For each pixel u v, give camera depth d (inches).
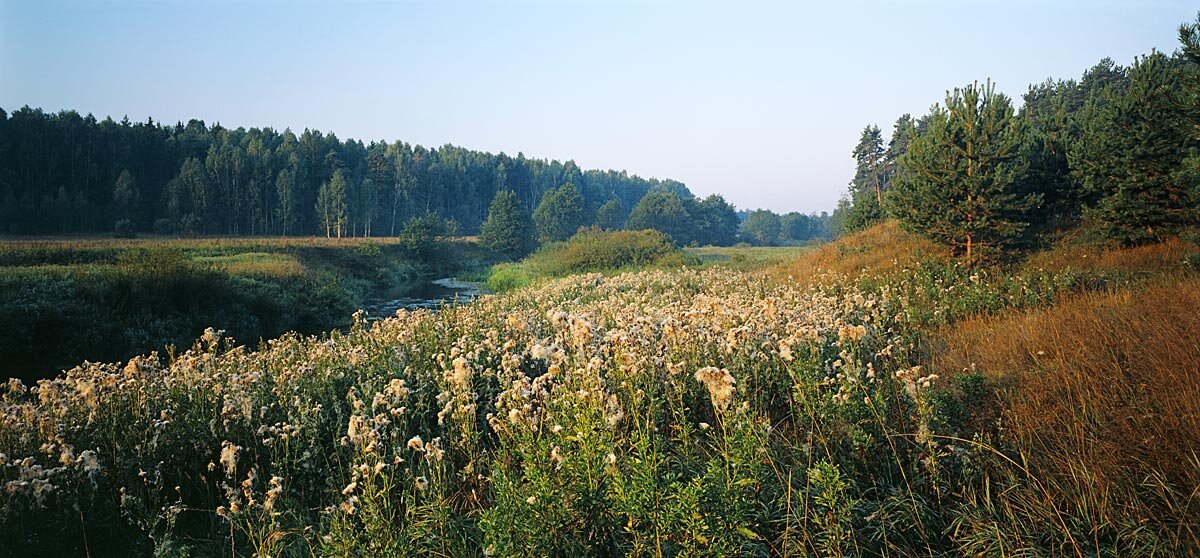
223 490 196.4
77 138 3250.5
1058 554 136.2
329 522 168.9
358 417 180.7
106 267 966.4
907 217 739.4
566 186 4055.1
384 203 4237.2
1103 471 153.9
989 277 554.9
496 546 128.5
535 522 128.3
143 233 2915.8
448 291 1560.0
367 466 156.8
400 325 402.3
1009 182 620.1
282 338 394.0
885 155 2999.5
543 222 3961.6
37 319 703.7
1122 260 517.7
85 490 182.9
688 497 121.1
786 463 175.6
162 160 3526.1
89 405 227.3
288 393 241.3
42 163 3034.0
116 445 204.2
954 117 684.7
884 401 182.1
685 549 119.3
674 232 4421.8
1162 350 209.3
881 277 629.9
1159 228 536.1
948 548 148.2
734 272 975.0
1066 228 721.6
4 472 182.1
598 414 156.4
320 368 281.7
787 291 568.1
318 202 3467.0
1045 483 156.3
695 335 263.0
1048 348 254.8
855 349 227.6
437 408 240.2
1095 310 301.6
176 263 918.4
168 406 234.5
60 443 201.6
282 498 181.0
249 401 217.8
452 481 184.1
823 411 184.9
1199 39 436.8
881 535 146.2
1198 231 489.7
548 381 207.8
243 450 207.3
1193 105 427.5
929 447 163.5
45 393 234.8
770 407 228.5
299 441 206.8
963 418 198.2
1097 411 180.1
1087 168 650.8
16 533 166.4
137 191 3117.6
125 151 3373.5
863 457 171.0
